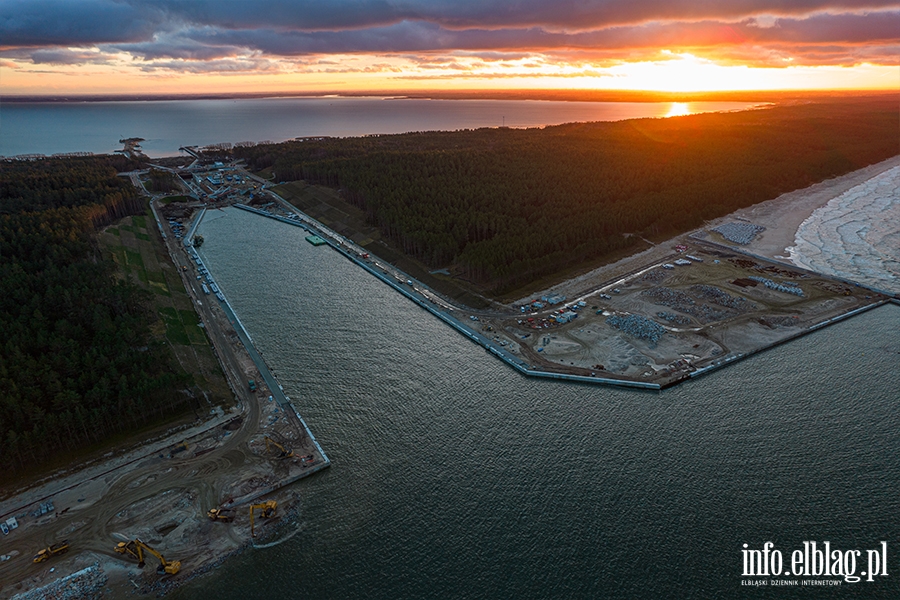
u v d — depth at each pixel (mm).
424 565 95875
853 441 122062
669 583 91062
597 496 109250
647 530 101188
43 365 134125
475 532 102250
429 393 145750
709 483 111375
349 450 125000
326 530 103562
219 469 118812
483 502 108938
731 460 117500
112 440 127750
